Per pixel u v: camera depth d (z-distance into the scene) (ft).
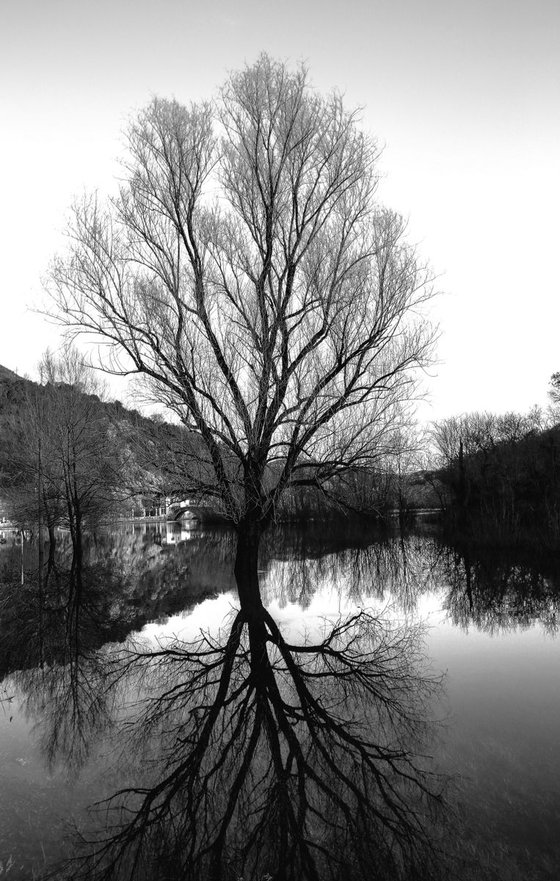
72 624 44.60
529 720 22.18
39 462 94.94
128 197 52.60
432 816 15.49
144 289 51.42
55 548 125.49
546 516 98.02
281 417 52.44
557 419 154.40
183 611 49.11
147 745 21.24
